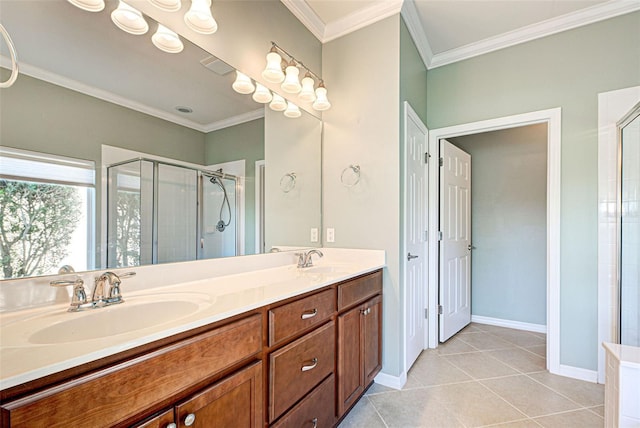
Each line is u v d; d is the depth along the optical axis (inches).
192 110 58.9
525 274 123.4
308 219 86.5
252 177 71.4
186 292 48.6
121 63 48.1
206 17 53.7
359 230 84.7
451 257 114.0
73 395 24.3
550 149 88.4
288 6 80.6
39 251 38.7
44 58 39.8
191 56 58.3
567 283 85.2
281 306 46.8
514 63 94.0
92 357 25.4
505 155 128.5
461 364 92.0
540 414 67.5
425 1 80.6
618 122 78.2
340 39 90.0
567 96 86.3
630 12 79.3
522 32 91.5
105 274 40.9
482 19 87.3
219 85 63.9
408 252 86.5
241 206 69.0
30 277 37.8
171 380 31.3
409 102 87.3
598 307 81.2
